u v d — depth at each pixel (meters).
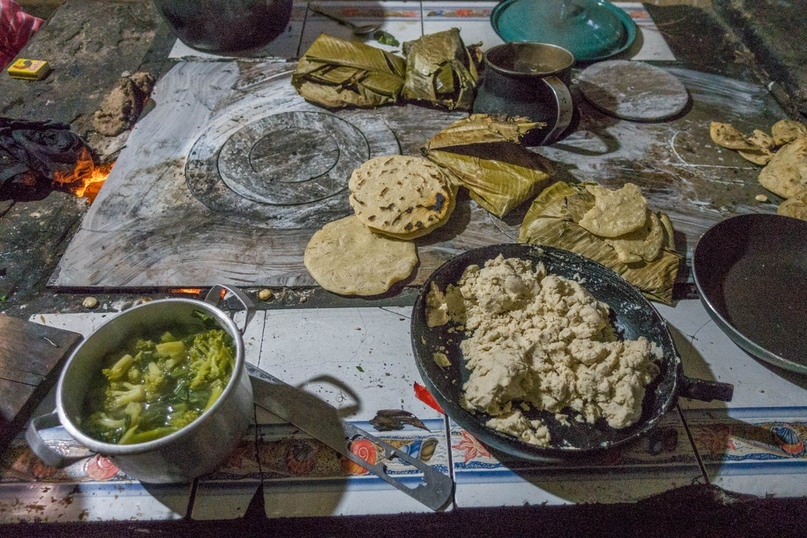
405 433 0.88
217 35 1.61
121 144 1.44
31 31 1.98
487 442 0.77
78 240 1.19
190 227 1.22
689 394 0.81
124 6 1.94
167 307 0.81
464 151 1.32
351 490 0.82
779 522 0.84
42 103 1.55
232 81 1.64
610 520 0.83
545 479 0.84
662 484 0.84
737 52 1.80
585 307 0.92
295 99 1.58
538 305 0.95
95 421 0.73
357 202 1.19
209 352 0.81
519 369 0.81
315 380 0.95
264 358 0.98
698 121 1.54
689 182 1.36
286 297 1.09
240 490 0.82
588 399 0.84
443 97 1.54
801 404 0.93
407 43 1.63
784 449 0.88
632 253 1.10
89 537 0.80
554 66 1.46
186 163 1.38
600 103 1.56
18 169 1.29
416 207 1.18
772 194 1.34
